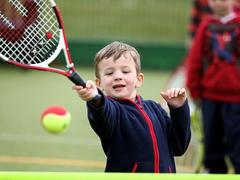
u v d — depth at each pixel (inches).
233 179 213.5
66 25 1169.4
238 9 537.3
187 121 273.6
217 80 445.1
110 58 271.1
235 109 442.9
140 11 1226.6
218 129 454.0
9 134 599.8
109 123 258.1
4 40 255.3
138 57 278.7
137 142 267.6
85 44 989.2
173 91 268.5
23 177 209.5
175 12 1234.6
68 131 619.5
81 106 735.7
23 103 741.9
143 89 832.3
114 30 1179.3
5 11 255.0
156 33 1189.7
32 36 256.4
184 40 1159.0
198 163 459.8
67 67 251.4
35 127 629.0
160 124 278.1
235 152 444.5
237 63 442.3
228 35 446.0
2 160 509.4
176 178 212.4
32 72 951.6
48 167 492.7
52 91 820.0
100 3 1202.0
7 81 882.1
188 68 459.2
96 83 280.2
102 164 511.8
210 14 644.1
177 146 280.7
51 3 255.8
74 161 516.4
